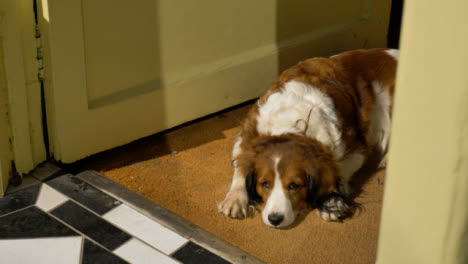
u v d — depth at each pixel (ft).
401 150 3.43
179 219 8.57
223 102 11.70
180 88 10.80
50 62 9.04
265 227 8.55
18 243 7.98
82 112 9.62
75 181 9.50
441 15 2.99
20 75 8.89
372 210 8.98
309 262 7.79
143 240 8.09
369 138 10.26
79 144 9.83
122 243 8.02
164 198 9.27
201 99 11.27
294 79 9.66
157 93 10.51
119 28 9.57
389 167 3.55
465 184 3.22
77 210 8.74
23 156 9.43
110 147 10.30
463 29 2.93
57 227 8.34
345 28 13.25
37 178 9.54
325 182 8.39
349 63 10.27
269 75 12.23
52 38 8.80
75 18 8.91
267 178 8.13
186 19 10.43
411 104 3.27
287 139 8.46
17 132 9.16
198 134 11.28
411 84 3.23
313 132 8.63
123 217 8.59
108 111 9.96
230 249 7.92
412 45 3.16
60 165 9.96
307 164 8.16
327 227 8.54
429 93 3.17
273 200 8.04
